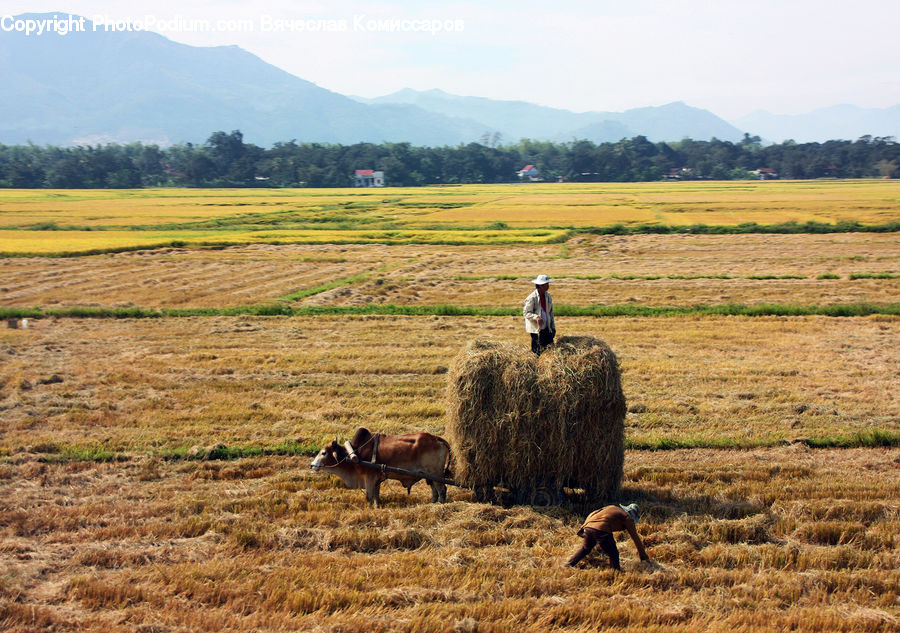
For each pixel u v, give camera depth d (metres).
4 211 86.75
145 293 32.22
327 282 35.44
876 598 7.79
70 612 7.30
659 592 7.95
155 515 9.94
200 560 8.53
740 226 57.78
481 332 23.41
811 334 22.91
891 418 14.47
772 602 7.66
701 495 10.71
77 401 15.84
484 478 10.40
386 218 76.19
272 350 21.02
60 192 143.25
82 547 8.83
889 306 26.42
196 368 18.91
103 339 22.69
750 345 21.38
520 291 32.44
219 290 33.09
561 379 10.01
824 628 7.20
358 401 15.78
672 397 16.06
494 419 10.14
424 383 17.27
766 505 10.38
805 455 12.60
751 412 15.05
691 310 26.67
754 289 31.69
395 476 10.38
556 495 10.43
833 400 15.82
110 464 12.05
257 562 8.45
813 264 39.84
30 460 12.11
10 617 7.07
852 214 71.31
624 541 9.26
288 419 14.58
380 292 32.34
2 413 14.87
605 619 7.30
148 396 16.25
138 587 7.70
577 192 132.25
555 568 8.34
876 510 9.95
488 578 8.08
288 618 7.16
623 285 33.41
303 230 64.50
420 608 7.41
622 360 19.38
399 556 8.62
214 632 6.98
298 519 9.74
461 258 45.31
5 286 33.81
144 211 87.12
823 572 8.28
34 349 21.16
